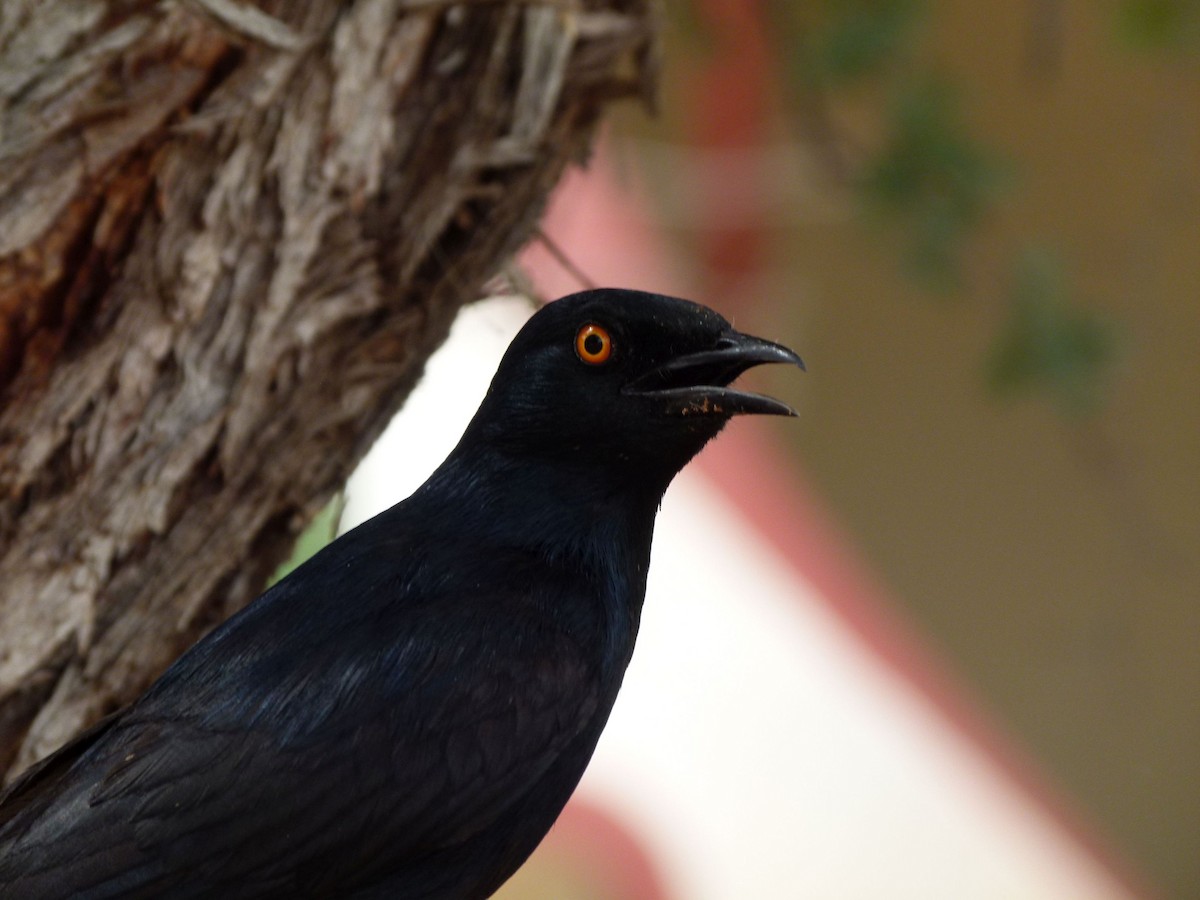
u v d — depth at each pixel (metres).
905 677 21.12
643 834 19.12
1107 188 20.61
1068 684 21.69
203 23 9.05
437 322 9.83
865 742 20.14
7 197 8.87
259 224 9.26
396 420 12.05
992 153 14.55
